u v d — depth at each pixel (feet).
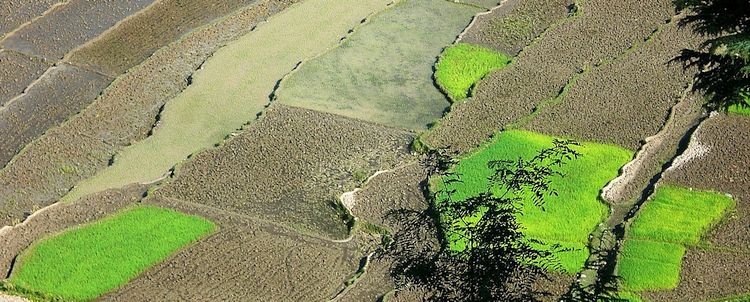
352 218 115.14
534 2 161.58
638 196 118.11
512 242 75.20
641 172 121.90
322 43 150.82
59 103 137.08
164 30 153.79
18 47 148.66
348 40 151.43
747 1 98.07
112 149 128.47
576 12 156.56
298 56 147.74
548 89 138.62
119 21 155.43
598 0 160.25
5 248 111.34
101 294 104.99
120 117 134.41
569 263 106.93
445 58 146.92
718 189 117.80
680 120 130.82
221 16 157.89
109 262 109.09
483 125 131.34
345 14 158.51
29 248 111.04
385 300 102.32
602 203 116.67
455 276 74.38
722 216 113.70
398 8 160.56
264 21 155.94
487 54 148.05
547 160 122.72
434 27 155.63
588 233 111.96
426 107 136.98
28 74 142.82
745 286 103.91
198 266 108.78
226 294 104.99
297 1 161.89
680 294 103.14
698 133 127.13
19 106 136.26
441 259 76.33
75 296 104.58
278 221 115.65
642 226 112.47
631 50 145.79
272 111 134.82
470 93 138.10
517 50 149.28
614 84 138.62
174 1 161.07
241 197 119.24
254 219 115.75
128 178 123.03
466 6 161.58
